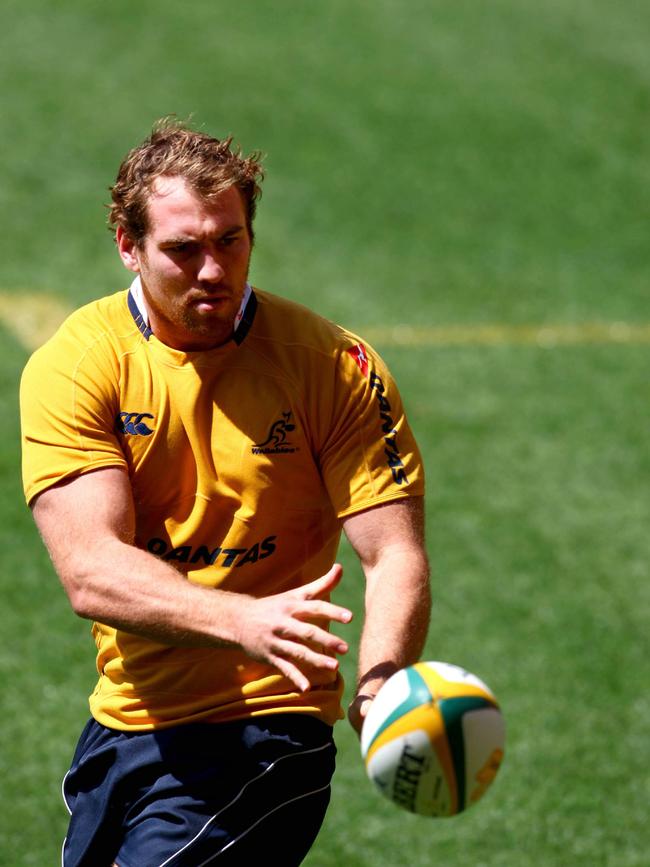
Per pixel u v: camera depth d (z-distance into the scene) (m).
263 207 40.97
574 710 19.66
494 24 56.06
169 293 10.15
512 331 35.22
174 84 47.97
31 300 34.31
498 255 39.84
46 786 17.05
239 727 10.90
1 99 45.88
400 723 9.15
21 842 15.89
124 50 50.12
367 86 49.44
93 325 10.74
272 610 9.34
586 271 39.38
